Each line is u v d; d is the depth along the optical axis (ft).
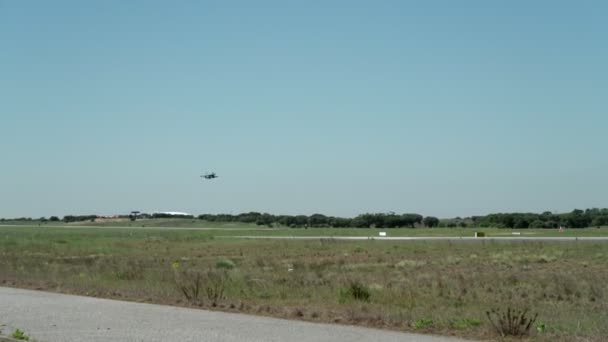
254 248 198.59
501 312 56.18
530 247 175.73
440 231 389.60
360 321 52.03
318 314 56.18
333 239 234.79
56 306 62.95
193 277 89.20
